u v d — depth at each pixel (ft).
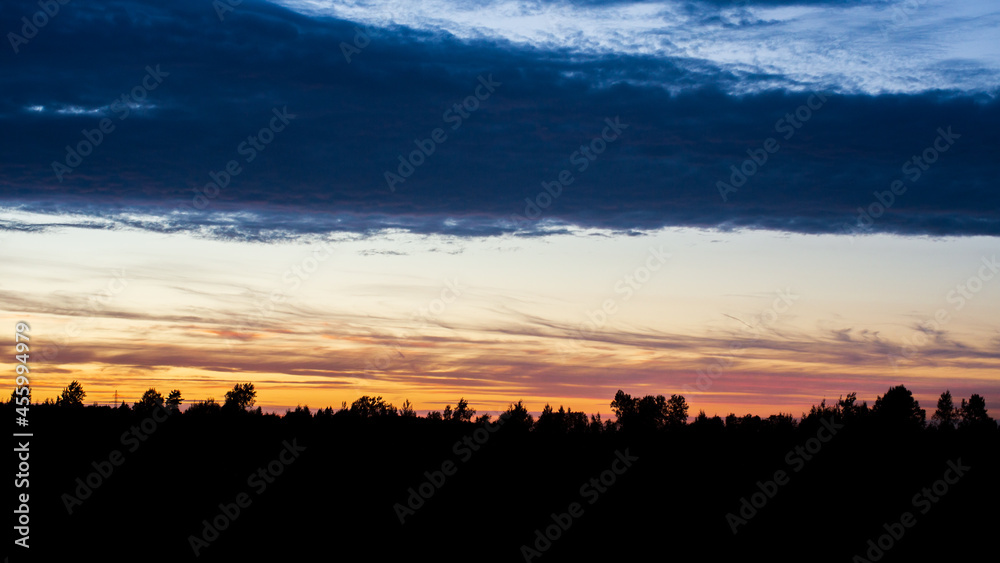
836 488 176.35
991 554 134.82
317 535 140.56
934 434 227.61
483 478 187.62
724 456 210.79
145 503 154.61
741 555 134.51
